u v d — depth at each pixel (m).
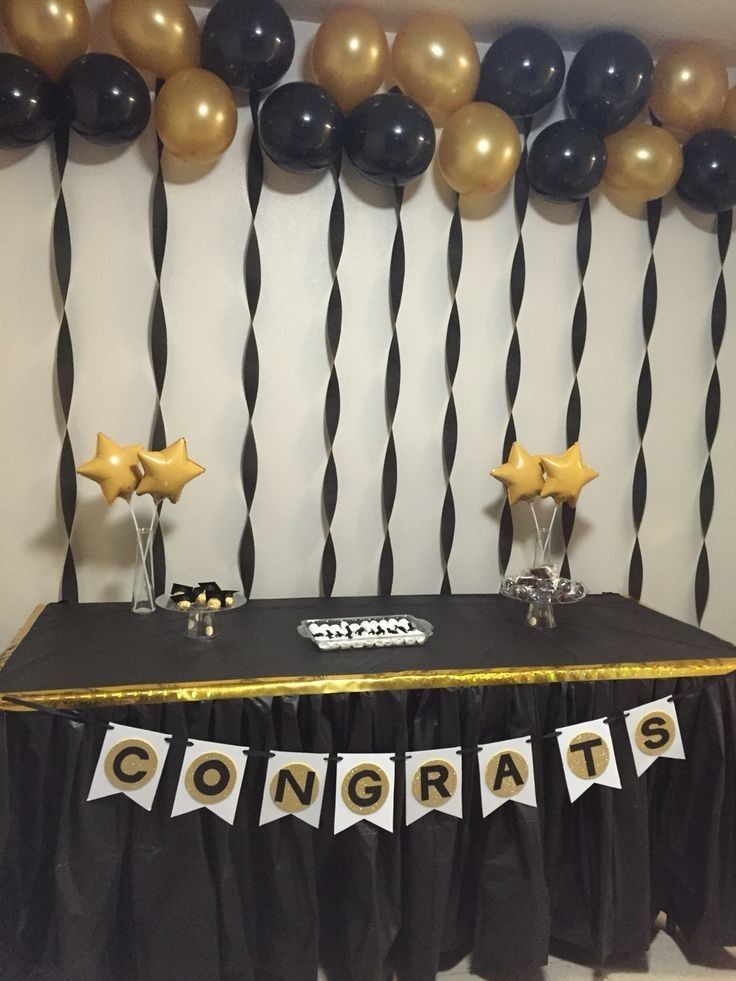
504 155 1.96
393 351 2.18
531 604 1.96
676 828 1.83
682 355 2.34
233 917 1.60
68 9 1.79
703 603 2.43
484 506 2.28
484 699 1.68
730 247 2.33
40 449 2.05
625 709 1.74
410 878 1.66
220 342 2.09
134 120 1.81
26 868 1.54
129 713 1.55
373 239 2.14
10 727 1.51
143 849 1.56
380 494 2.22
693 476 2.39
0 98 1.72
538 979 1.79
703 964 1.85
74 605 2.04
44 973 1.54
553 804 1.75
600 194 2.24
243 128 2.04
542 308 2.25
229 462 2.13
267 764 1.58
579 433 2.31
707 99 2.09
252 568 2.17
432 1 1.98
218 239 2.06
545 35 1.98
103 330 2.04
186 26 1.84
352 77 1.92
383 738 1.63
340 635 1.79
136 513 2.10
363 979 1.63
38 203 1.98
